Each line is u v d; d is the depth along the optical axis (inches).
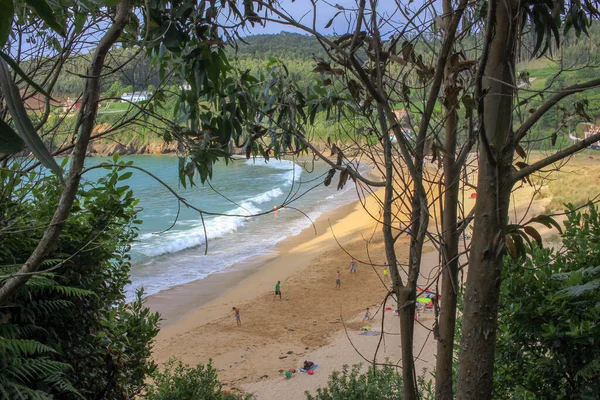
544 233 633.0
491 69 76.1
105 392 139.9
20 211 116.0
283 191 1734.7
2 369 93.9
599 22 112.7
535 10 95.5
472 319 77.4
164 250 992.9
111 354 141.3
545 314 117.5
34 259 64.6
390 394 190.9
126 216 138.3
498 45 75.6
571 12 102.3
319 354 514.3
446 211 97.3
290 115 104.6
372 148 93.4
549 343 114.0
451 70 80.1
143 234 1125.1
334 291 724.7
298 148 107.5
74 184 65.6
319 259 901.8
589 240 131.2
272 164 2573.8
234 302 706.8
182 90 103.1
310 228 1179.3
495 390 128.6
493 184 75.5
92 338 131.3
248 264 904.3
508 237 80.7
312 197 1596.9
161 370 491.2
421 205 79.8
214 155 92.1
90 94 65.4
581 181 781.3
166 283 800.9
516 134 75.7
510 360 122.8
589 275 117.6
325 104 106.8
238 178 2121.1
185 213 1393.9
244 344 555.8
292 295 719.7
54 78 80.0
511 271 122.6
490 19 64.4
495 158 75.3
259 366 497.7
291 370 481.4
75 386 125.5
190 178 92.6
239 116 102.9
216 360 518.0
